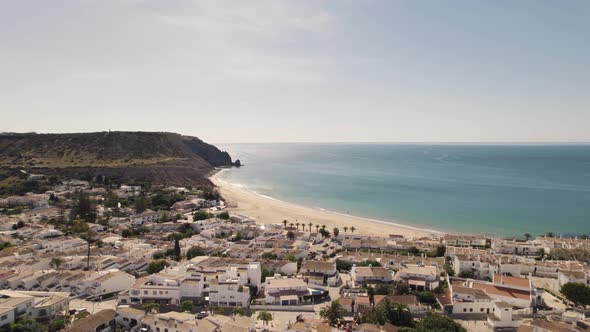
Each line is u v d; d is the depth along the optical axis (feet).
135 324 314.96
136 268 478.59
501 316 328.08
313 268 456.45
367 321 318.04
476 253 523.70
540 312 355.56
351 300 362.94
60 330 289.74
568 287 369.91
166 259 510.58
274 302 374.43
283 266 472.85
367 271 435.12
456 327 302.25
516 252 588.91
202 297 375.86
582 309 364.38
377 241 611.47
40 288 391.45
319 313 343.26
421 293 380.17
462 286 383.65
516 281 387.96
